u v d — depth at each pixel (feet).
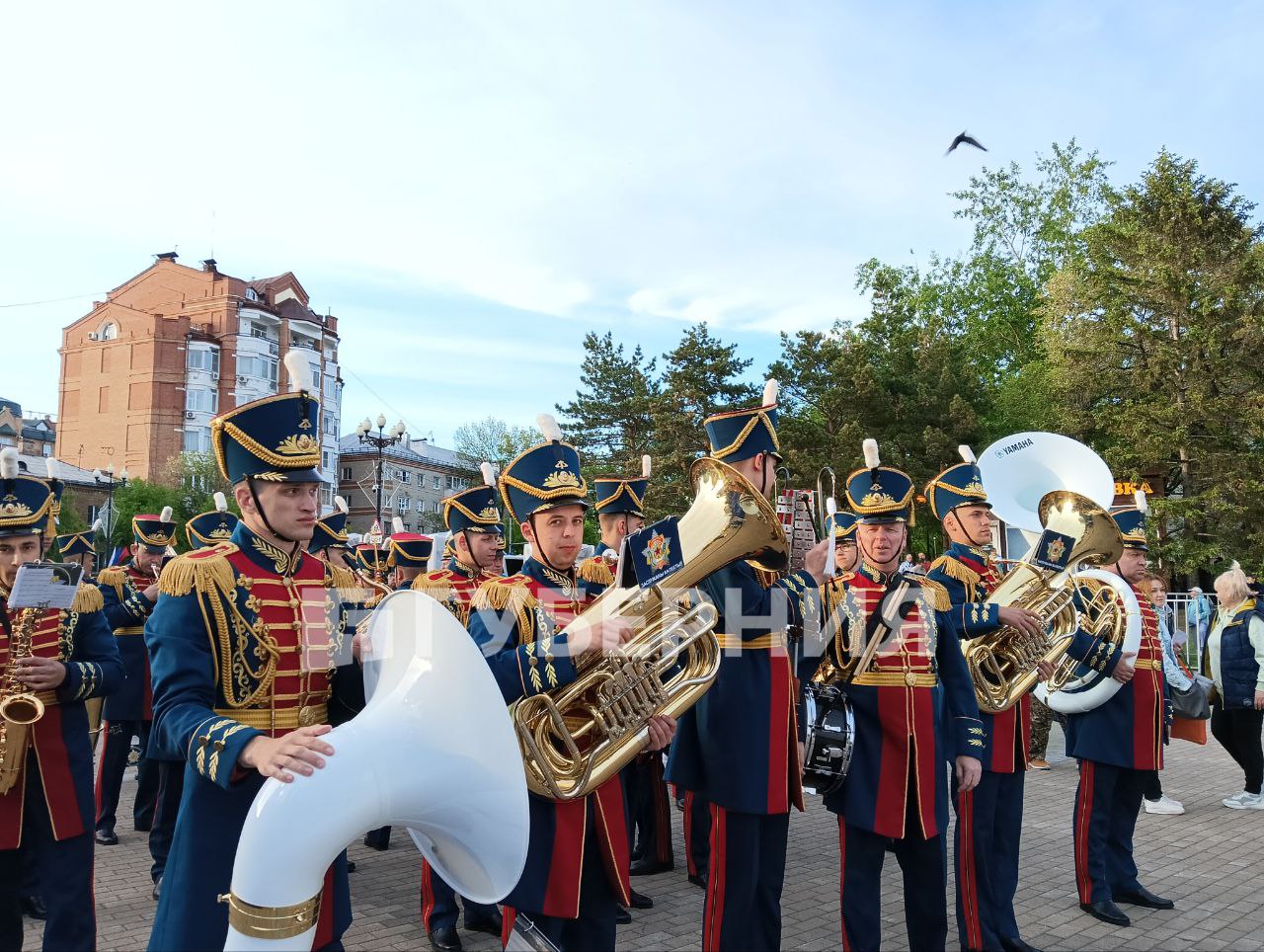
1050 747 34.42
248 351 173.47
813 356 94.73
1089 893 16.33
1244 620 24.63
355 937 15.75
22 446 199.11
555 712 9.43
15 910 12.32
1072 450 17.33
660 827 19.71
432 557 21.26
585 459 106.93
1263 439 74.49
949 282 123.85
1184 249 81.92
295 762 7.16
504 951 10.05
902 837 11.84
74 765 12.65
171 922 8.14
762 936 11.11
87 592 13.62
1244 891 17.78
